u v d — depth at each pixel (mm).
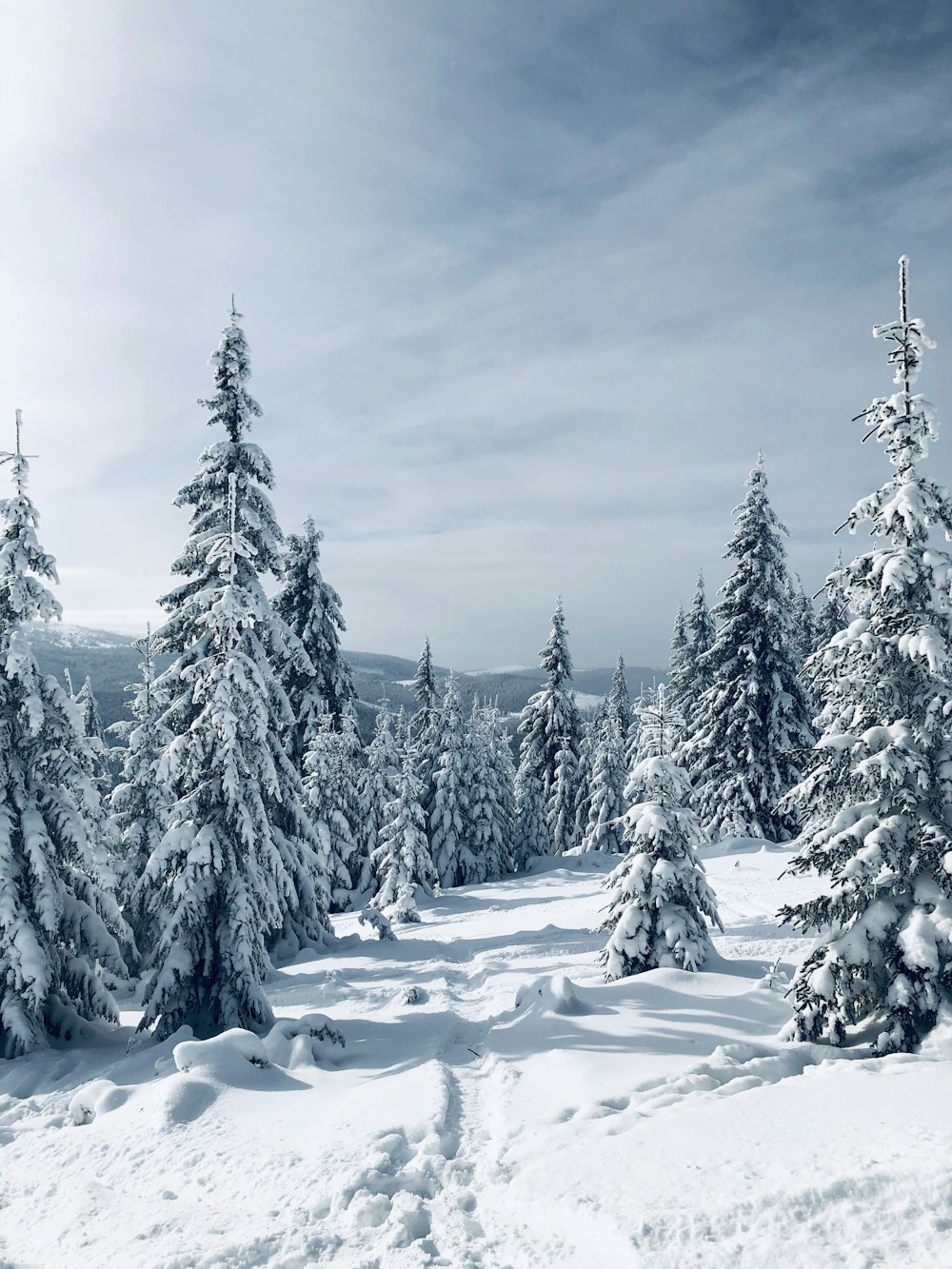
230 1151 9062
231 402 23156
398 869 30516
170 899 14898
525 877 39594
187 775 15930
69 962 15703
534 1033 11945
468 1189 7645
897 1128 7176
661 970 13312
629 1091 9297
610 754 46438
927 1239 5535
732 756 32031
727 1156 7117
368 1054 12555
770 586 32156
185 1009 14680
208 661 16078
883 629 11406
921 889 10609
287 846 21062
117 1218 7816
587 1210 6516
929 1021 9883
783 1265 5527
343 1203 7426
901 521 11367
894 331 11570
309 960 20938
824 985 10273
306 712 32625
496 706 54281
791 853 26484
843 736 11359
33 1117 11484
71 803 15695
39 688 15109
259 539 22547
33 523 15531
